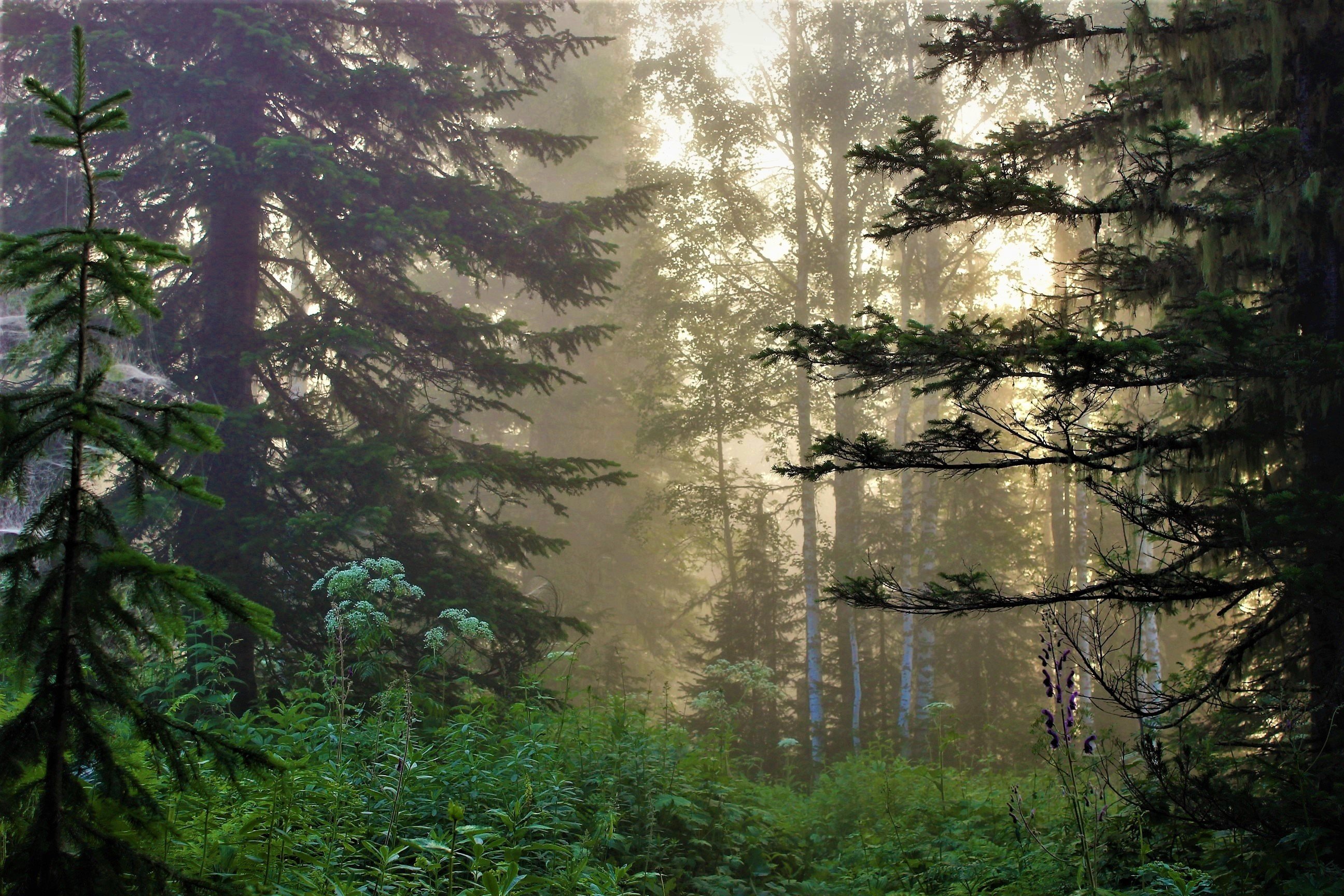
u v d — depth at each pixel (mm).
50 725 2848
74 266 3102
